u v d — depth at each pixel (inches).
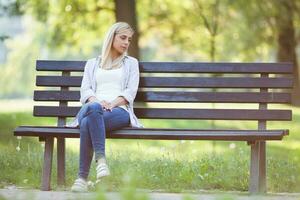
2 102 1406.3
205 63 367.6
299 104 1130.7
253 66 365.4
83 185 328.5
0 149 450.9
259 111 361.4
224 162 397.1
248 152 457.1
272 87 363.9
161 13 1148.5
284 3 1047.6
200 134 328.5
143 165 387.9
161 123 861.8
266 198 313.0
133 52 893.2
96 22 1071.6
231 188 361.7
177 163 387.5
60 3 1031.6
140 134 331.9
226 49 1179.3
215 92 366.6
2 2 876.0
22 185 359.9
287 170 386.3
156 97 368.2
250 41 1143.6
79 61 372.8
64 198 297.4
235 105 994.1
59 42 1083.9
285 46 1134.4
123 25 366.9
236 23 1131.3
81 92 361.4
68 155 432.5
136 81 362.3
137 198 194.2
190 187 360.2
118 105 351.9
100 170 324.8
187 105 962.7
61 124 370.0
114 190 339.0
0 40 698.8
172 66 369.1
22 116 842.8
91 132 328.8
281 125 839.1
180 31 1162.6
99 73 365.1
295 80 1139.9
